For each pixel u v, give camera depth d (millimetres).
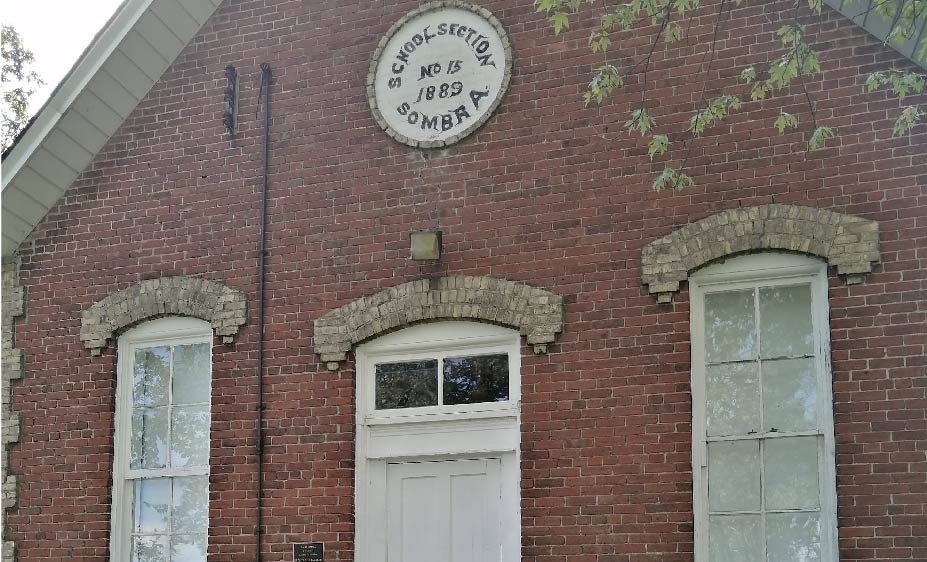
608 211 9078
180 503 10039
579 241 9109
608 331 8883
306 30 10320
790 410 8484
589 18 9445
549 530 8742
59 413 10367
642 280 8867
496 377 9328
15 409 10492
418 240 9289
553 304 9055
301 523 9438
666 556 8422
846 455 8109
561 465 8805
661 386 8680
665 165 9000
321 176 9984
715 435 8609
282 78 10305
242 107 10383
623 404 8742
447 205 9539
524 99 9492
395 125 9828
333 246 9820
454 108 9688
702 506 8477
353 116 9992
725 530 8453
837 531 8070
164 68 10680
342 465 9430
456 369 9461
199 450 10078
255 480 9633
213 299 10062
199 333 10203
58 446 10312
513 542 9023
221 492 9711
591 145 9234
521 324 9109
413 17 9953
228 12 10617
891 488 7977
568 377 8922
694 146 8945
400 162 9758
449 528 9258
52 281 10625
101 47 10281
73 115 10414
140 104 10711
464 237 9438
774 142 8734
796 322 8617
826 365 8391
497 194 9422
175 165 10477
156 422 10242
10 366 10555
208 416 10117
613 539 8570
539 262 9188
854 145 8523
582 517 8680
